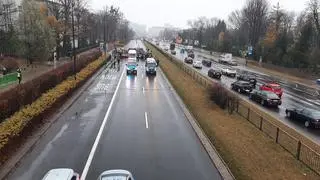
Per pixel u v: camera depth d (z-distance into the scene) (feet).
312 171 58.70
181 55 382.63
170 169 58.90
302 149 68.28
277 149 68.64
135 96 122.11
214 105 107.55
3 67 152.87
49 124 82.89
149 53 283.38
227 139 73.20
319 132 86.38
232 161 61.00
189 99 114.62
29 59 193.47
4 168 57.16
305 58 257.55
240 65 295.28
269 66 282.97
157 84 151.43
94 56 220.64
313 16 278.26
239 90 143.54
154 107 105.29
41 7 240.53
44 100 90.38
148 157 64.03
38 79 104.27
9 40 205.26
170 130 81.46
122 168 58.80
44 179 44.14
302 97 144.87
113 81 157.07
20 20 192.03
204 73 207.41
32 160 61.31
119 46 442.91
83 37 357.00
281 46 292.20
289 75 237.25
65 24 255.50
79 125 83.71
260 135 77.71
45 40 192.75
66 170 46.93
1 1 251.19
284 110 112.57
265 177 54.80
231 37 467.11
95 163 60.64
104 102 110.93
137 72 192.13
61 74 123.34
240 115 96.68
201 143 72.43
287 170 58.39
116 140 73.20
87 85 141.90
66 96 110.22
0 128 64.59
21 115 73.72
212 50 469.98
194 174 57.11
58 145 69.15
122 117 92.43
